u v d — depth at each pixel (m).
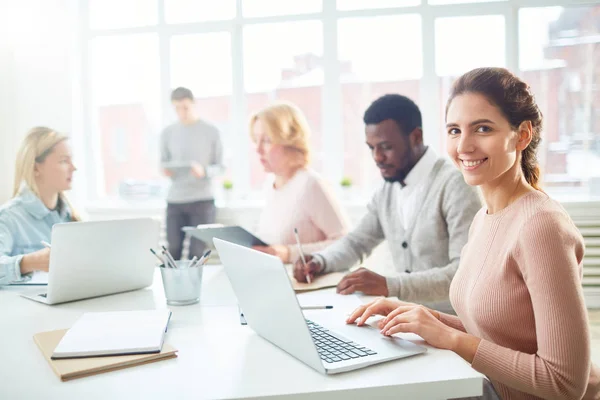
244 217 3.98
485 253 1.12
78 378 0.91
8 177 3.99
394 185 1.83
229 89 4.22
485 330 1.10
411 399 0.86
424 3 3.92
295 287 1.56
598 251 3.63
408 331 1.04
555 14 3.84
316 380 0.87
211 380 0.89
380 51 4.03
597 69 3.83
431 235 1.67
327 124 4.12
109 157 4.41
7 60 3.96
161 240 4.12
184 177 3.84
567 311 0.94
